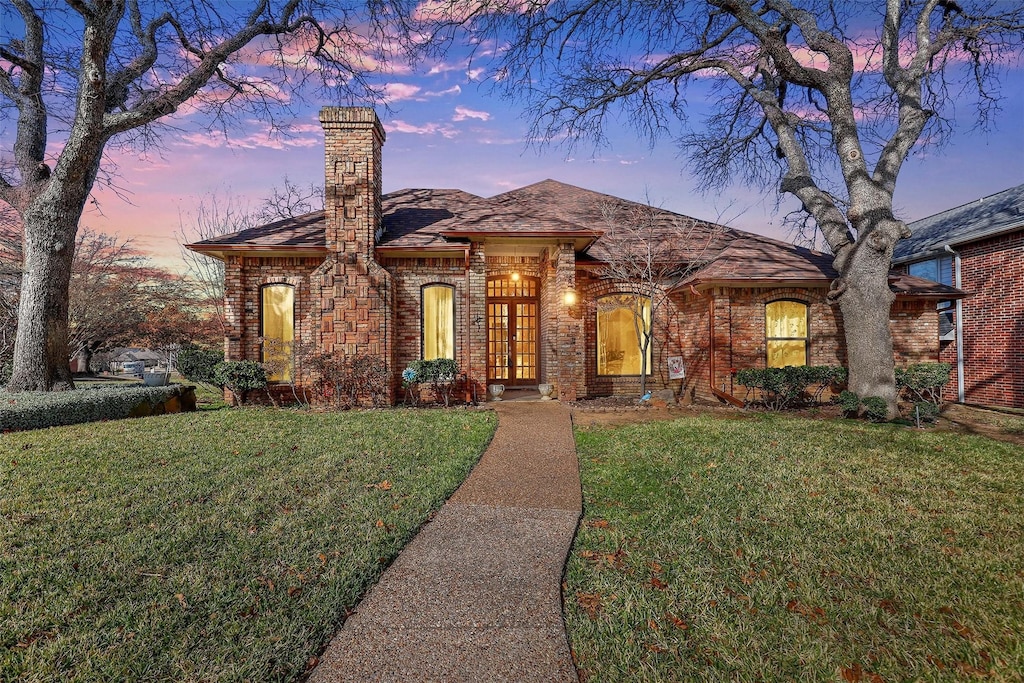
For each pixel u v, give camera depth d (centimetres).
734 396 1241
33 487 534
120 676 253
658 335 1426
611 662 273
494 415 1020
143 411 1062
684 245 1445
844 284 1114
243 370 1202
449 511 499
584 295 1400
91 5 1027
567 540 429
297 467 628
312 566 373
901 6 1201
